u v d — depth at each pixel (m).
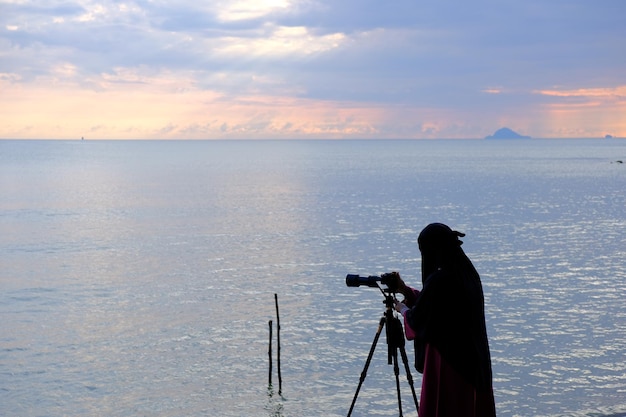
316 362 23.94
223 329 29.38
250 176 151.62
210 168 193.12
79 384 22.36
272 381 22.02
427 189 110.75
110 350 26.48
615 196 97.00
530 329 27.86
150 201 92.25
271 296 36.06
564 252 49.09
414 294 7.12
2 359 25.45
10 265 46.69
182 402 20.36
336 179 138.88
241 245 54.66
